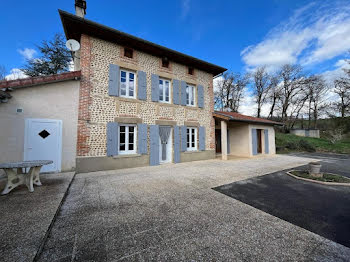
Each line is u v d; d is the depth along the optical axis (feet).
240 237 7.19
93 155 20.21
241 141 36.81
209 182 16.10
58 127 18.49
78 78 19.60
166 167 23.44
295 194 13.02
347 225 8.35
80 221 8.47
